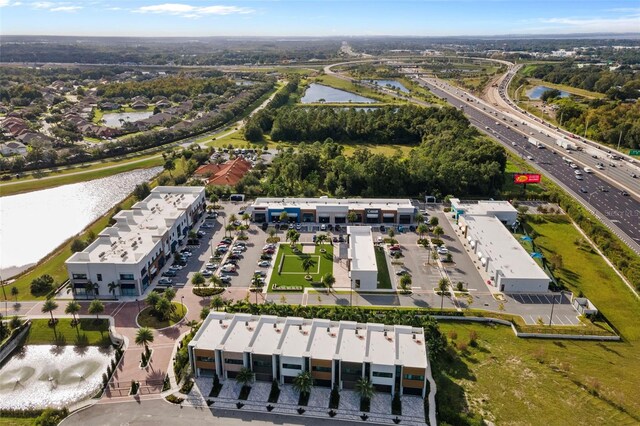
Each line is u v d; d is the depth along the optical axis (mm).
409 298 148000
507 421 99438
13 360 123312
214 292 150250
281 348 111000
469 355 121125
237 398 107062
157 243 161750
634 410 103000
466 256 175125
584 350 124812
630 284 157000
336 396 107375
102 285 148625
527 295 150000
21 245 194250
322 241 184000
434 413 102625
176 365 115438
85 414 102688
